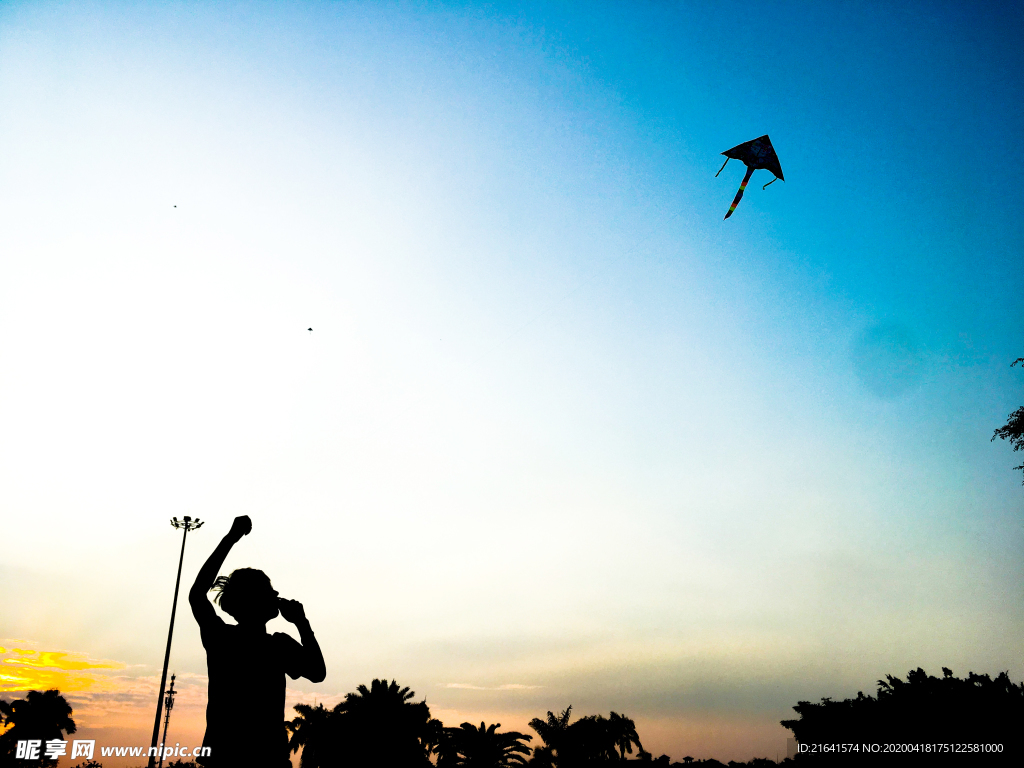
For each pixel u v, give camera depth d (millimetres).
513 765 45281
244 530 3146
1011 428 29500
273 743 2809
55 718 43562
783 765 43938
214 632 2895
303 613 3201
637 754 60938
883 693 41406
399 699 42281
